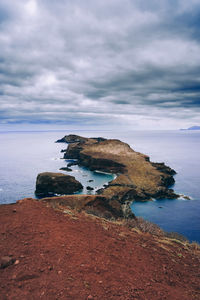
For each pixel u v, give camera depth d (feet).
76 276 14.62
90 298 12.47
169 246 27.71
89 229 25.52
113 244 22.35
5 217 24.13
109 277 15.43
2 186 251.39
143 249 23.27
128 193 214.07
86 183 281.95
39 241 19.25
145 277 16.88
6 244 17.90
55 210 30.89
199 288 17.34
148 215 167.94
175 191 238.48
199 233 133.90
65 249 18.47
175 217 162.91
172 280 17.63
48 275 14.26
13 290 12.26
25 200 32.91
